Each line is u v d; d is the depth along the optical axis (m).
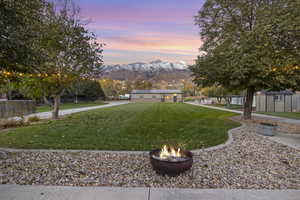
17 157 3.47
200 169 2.96
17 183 2.45
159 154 3.15
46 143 4.55
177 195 2.18
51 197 2.11
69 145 4.40
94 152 3.84
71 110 15.45
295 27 5.00
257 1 7.56
